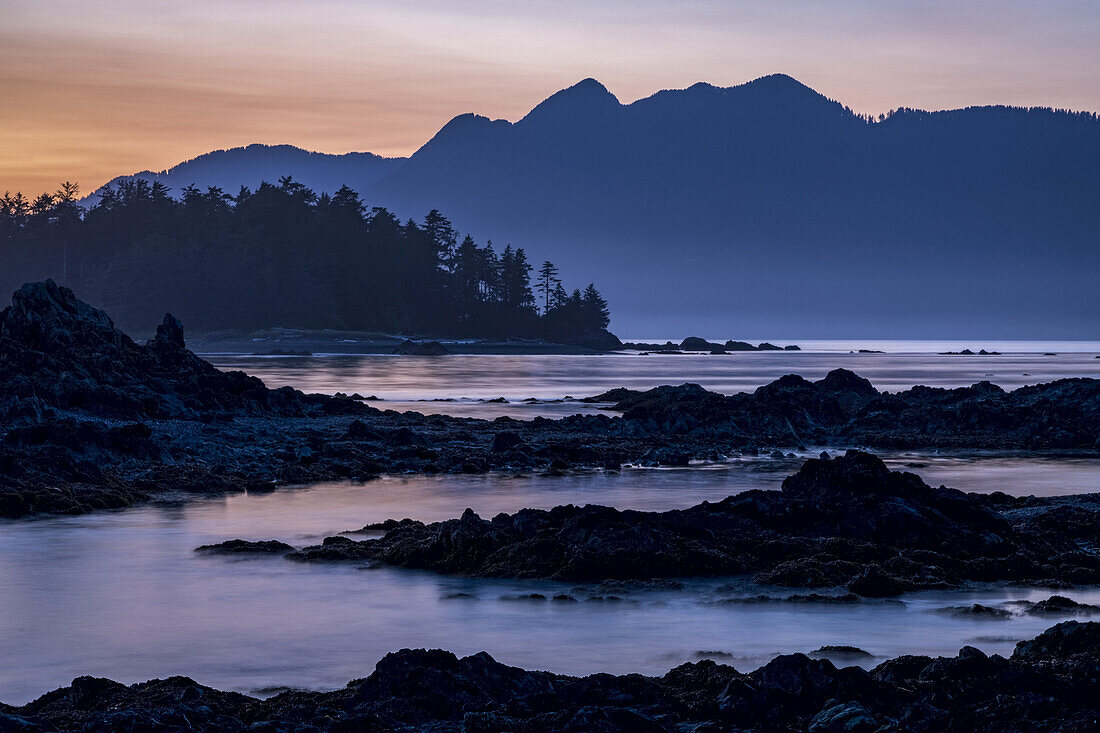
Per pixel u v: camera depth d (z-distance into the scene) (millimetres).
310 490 65688
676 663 31391
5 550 47375
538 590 40250
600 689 26109
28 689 29609
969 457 89438
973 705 24391
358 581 41719
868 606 37875
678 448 88062
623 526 43844
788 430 100562
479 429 96875
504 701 26062
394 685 26375
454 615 36812
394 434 84250
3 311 93375
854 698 25016
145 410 86375
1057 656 28438
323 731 23891
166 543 48844
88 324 97750
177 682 28469
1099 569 42875
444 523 45469
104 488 61281
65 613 37031
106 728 23578
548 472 74688
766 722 24719
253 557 45844
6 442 67125
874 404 112625
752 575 42219
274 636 34312
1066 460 87188
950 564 42625
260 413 98562
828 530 46188
